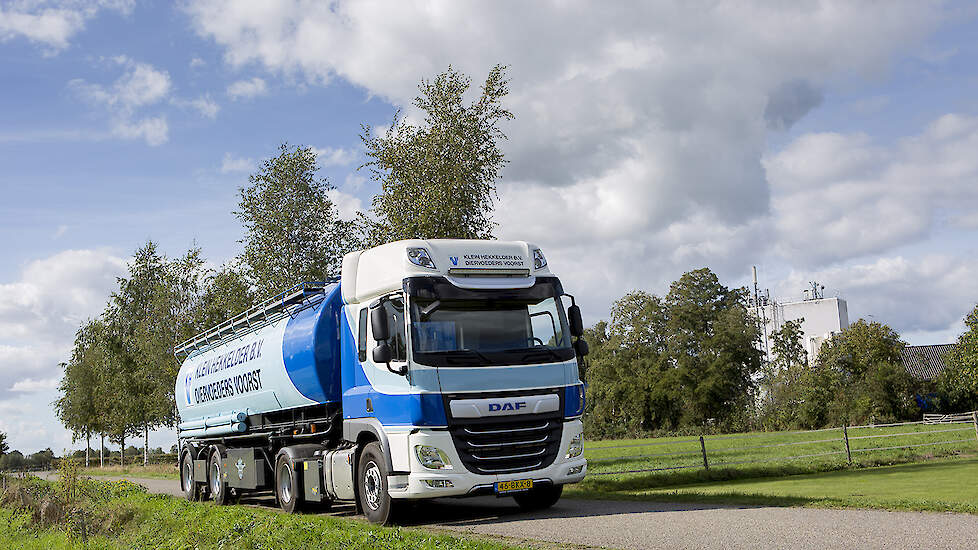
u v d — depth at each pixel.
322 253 36.47
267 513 14.18
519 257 13.74
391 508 12.91
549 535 10.88
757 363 75.56
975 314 58.59
